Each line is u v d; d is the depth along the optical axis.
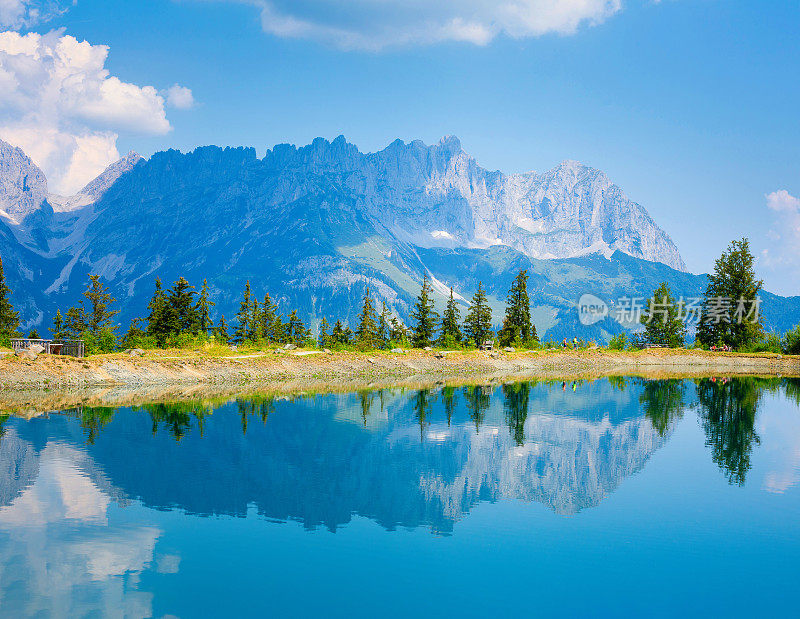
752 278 138.75
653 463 38.47
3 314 116.19
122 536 24.97
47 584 20.75
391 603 19.91
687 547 24.70
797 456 40.50
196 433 44.84
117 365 75.44
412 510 28.69
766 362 121.75
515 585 21.22
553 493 31.69
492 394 71.69
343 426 49.19
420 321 132.50
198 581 21.23
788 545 24.95
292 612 19.14
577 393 73.38
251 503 29.27
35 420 48.50
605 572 22.33
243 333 126.50
